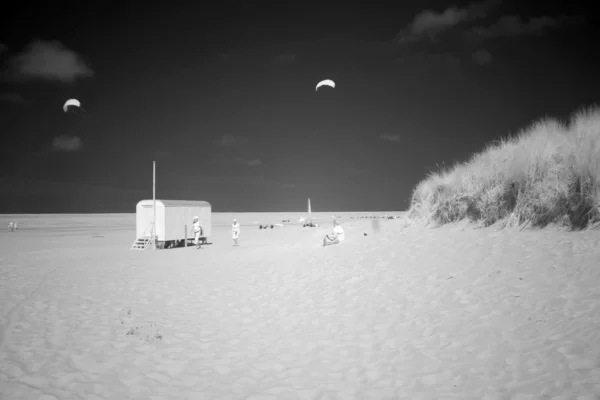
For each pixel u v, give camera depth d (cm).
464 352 535
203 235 3100
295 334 727
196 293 1119
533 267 735
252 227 5847
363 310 786
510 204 1069
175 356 655
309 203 5256
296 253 1614
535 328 544
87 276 1462
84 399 506
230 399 498
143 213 2814
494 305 645
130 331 773
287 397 495
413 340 609
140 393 523
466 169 1366
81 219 11056
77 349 691
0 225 7281
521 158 1105
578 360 445
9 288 1234
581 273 655
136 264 1814
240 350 673
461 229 1145
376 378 516
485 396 424
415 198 1528
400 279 900
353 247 1363
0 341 735
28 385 549
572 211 881
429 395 449
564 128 1146
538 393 405
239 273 1365
